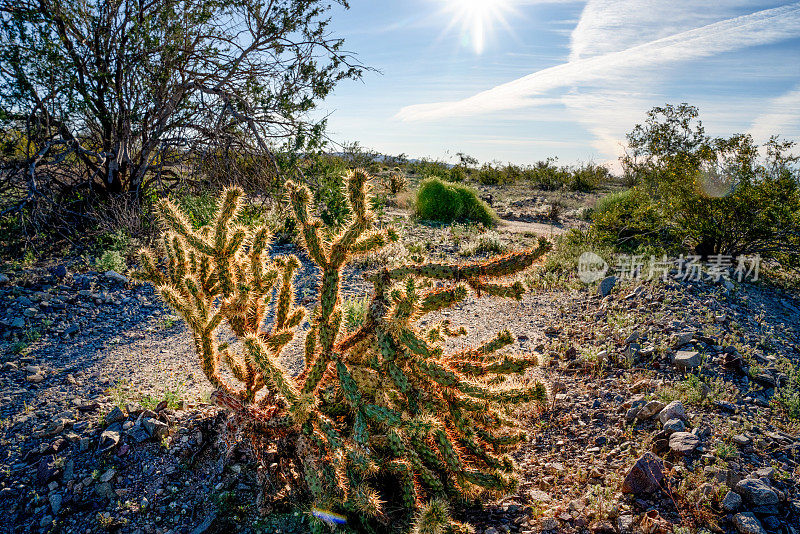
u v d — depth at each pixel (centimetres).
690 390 396
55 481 297
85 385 417
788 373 437
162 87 941
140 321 582
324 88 1027
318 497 257
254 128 970
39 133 829
